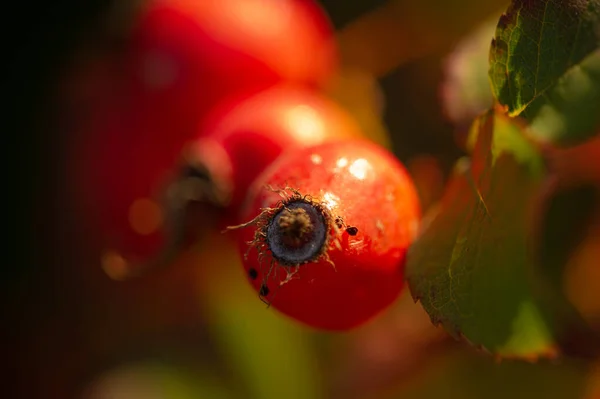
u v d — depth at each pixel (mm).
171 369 121
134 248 118
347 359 110
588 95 77
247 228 74
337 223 71
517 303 81
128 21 117
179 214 95
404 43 120
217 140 94
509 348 80
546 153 85
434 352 107
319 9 116
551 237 104
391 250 74
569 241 104
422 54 119
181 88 108
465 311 77
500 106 76
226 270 113
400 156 113
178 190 95
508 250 79
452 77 94
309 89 110
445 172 109
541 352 82
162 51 108
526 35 75
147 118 111
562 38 76
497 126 78
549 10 75
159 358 127
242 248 74
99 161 124
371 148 76
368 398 109
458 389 107
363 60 120
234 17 107
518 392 106
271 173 75
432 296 75
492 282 78
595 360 86
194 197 94
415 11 119
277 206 72
